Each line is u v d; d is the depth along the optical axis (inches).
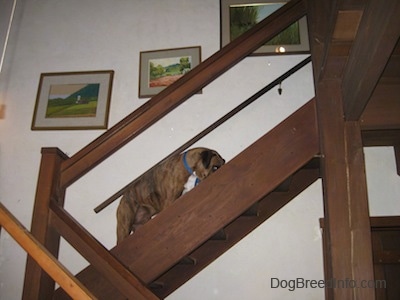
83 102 130.7
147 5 140.0
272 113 120.3
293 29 127.8
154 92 128.0
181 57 130.6
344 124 68.1
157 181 106.4
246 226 99.3
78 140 126.8
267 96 122.0
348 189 64.6
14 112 132.5
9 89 135.6
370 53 52.9
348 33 59.1
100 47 137.1
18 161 126.3
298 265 106.3
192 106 124.2
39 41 141.2
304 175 97.5
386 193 108.4
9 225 48.1
